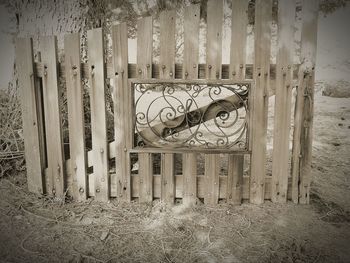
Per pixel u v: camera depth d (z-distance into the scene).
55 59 3.01
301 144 3.11
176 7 8.38
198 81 2.95
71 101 3.10
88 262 2.34
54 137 3.20
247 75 2.96
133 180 3.26
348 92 9.40
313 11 2.83
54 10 4.23
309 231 2.74
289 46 2.88
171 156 3.16
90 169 3.79
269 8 2.82
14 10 4.30
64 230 2.75
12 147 4.15
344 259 2.38
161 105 7.92
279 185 3.19
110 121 4.36
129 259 2.38
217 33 2.85
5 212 3.02
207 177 3.19
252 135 3.07
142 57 2.94
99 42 2.93
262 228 2.79
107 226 2.82
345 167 4.26
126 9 8.29
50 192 3.34
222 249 2.50
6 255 2.40
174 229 2.78
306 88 2.97
